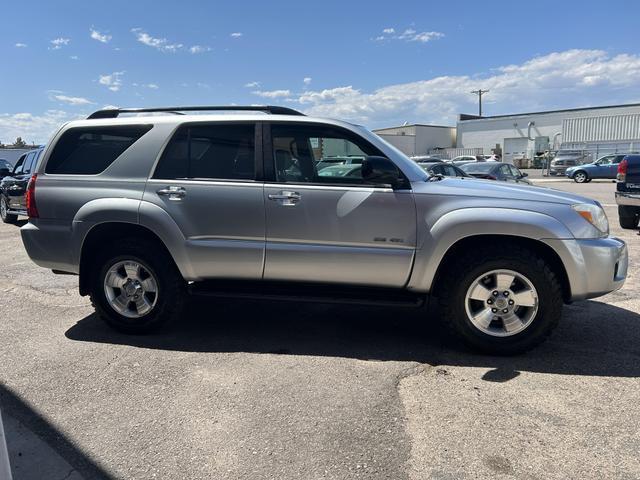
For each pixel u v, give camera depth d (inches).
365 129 169.0
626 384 137.9
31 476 100.8
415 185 157.8
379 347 166.4
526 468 101.8
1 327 186.7
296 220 160.2
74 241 172.1
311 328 185.2
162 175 169.3
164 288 171.3
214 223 164.4
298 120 165.8
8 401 130.5
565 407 125.4
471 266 153.4
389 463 103.8
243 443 111.0
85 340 172.9
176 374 145.4
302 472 101.1
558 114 1929.1
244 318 196.5
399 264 157.2
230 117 168.9
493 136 2127.2
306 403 128.1
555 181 1219.2
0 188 506.0
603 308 205.5
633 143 1651.1
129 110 180.7
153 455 107.0
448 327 159.0
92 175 173.8
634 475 99.2
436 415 122.0
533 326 153.9
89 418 122.0
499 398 130.3
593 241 151.6
